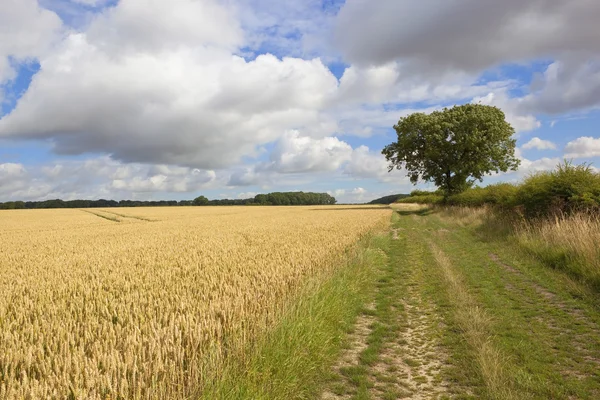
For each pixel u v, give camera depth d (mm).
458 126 47062
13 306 7066
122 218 56031
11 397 3596
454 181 48906
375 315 8188
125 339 5090
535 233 14734
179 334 5145
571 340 6207
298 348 5562
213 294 7348
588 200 13898
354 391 5008
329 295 8008
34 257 14805
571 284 9062
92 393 3756
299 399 4816
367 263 12641
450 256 14625
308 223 31484
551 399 4504
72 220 52000
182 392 4301
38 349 4656
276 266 10250
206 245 16953
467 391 4859
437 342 6492
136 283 8844
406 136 51344
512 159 47969
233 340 5375
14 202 137500
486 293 9195
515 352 5824
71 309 6781
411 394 4863
